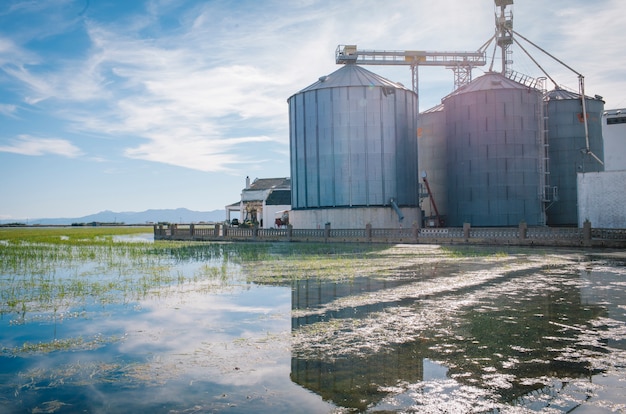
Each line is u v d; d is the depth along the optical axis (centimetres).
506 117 5066
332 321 1248
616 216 3853
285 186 7725
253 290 1783
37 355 979
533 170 5116
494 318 1257
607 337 1059
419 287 1788
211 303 1530
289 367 879
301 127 5425
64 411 696
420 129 6191
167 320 1290
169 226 6788
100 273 2361
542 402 700
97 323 1262
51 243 5231
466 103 5222
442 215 5903
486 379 799
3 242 5428
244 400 727
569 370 839
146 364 911
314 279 2053
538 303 1459
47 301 1588
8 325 1246
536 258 2880
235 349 1004
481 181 5109
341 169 5150
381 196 5125
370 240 4638
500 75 5416
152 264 2811
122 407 708
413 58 5994
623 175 3841
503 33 5778
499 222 5038
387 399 720
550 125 5494
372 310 1381
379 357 929
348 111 5156
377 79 5366
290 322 1246
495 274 2141
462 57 6088
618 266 2425
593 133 5484
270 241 5338
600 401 702
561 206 5422
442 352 955
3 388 791
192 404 716
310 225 5316
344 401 715
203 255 3450
